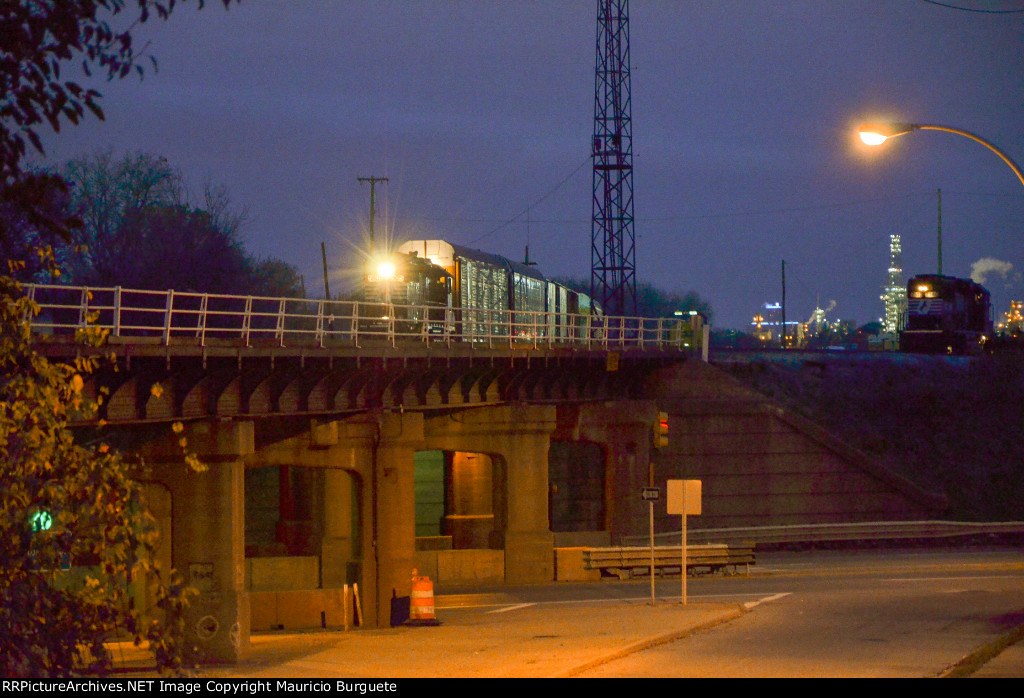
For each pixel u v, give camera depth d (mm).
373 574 42219
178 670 14289
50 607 13195
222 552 30109
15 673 12719
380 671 21891
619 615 32375
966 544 57219
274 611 42719
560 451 63781
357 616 42406
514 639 27297
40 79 11680
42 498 13195
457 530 66438
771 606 34500
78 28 11633
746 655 22984
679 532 56719
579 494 63875
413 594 33562
